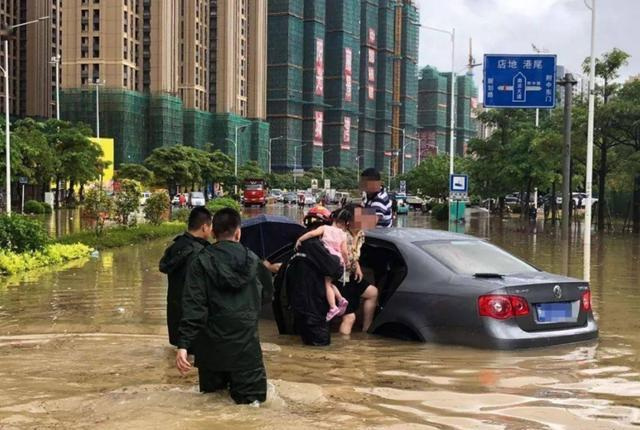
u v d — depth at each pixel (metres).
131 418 4.71
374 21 148.25
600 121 32.44
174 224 32.56
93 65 102.81
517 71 21.83
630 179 34.72
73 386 5.69
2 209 43.53
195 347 5.03
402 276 7.43
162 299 11.12
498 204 62.62
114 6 102.00
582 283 7.24
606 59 34.62
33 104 111.62
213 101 124.12
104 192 26.52
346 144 144.88
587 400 5.22
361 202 9.25
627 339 7.53
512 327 6.61
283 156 137.62
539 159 40.25
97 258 18.77
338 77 143.25
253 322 5.00
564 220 17.80
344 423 4.63
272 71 138.38
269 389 5.40
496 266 7.39
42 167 50.44
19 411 4.96
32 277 14.27
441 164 65.25
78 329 8.49
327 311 7.30
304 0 140.00
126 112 102.06
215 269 4.87
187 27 116.44
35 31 111.56
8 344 7.52
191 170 78.62
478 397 5.28
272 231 9.27
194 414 4.78
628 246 23.92
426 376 5.89
